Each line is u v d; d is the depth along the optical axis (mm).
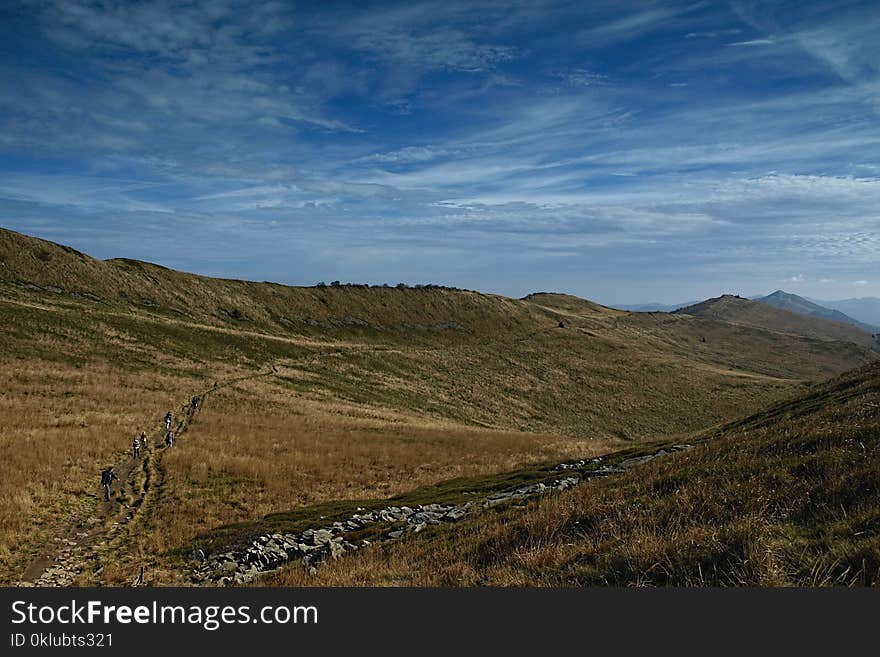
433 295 133000
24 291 65188
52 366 47188
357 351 84250
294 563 15633
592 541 9523
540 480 25812
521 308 148000
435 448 39438
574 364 107438
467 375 88188
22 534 17938
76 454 27359
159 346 61844
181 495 23875
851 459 10281
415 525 18234
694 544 7648
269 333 89250
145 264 93125
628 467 25125
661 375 108312
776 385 108250
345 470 31203
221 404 46125
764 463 11930
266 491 25891
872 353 171750
